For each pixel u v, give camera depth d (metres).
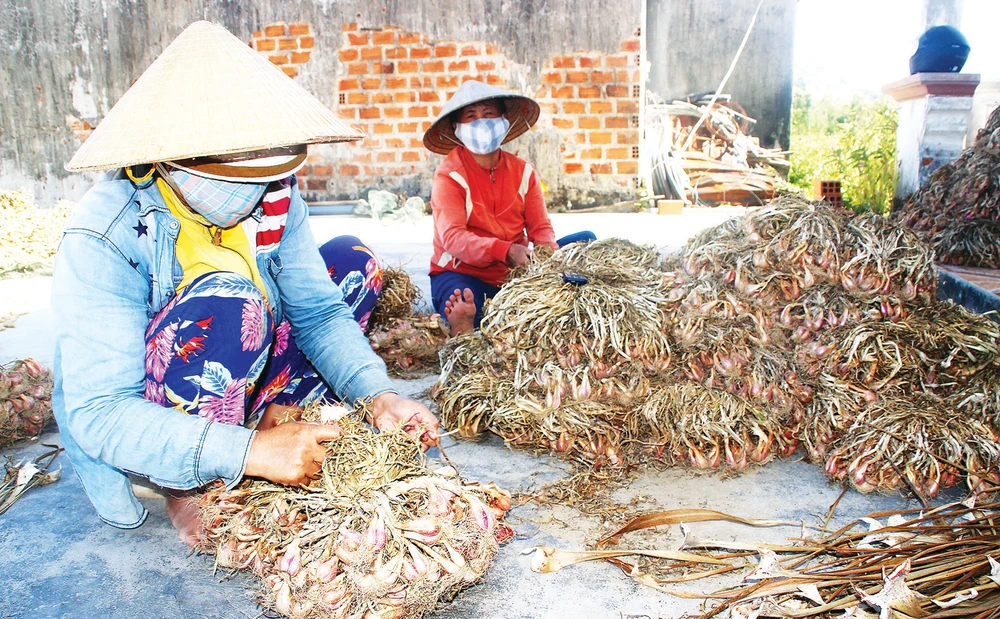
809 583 1.79
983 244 4.52
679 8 10.56
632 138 9.34
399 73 9.53
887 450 2.35
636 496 2.42
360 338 2.44
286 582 1.71
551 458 2.70
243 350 2.09
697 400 2.58
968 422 2.39
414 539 1.68
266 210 2.19
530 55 9.27
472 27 9.30
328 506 1.76
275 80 1.89
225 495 1.90
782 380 2.63
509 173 4.12
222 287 2.04
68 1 9.71
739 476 2.54
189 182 1.83
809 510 2.30
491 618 1.85
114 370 1.85
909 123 8.46
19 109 10.00
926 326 2.74
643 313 2.65
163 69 1.85
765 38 10.55
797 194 3.03
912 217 5.13
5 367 3.03
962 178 4.77
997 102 8.64
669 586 1.96
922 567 1.88
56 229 7.25
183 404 2.05
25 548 2.17
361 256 3.10
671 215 9.19
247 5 9.62
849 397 2.62
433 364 3.79
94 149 1.78
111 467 2.12
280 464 1.81
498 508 1.95
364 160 9.80
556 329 2.64
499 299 2.84
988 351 2.64
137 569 2.06
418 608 1.75
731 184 10.90
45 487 2.56
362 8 9.43
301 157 1.93
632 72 9.19
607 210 9.54
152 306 2.07
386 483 1.77
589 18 9.09
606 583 1.98
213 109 1.76
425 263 6.31
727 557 2.00
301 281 2.41
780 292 2.74
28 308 5.11
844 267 2.74
